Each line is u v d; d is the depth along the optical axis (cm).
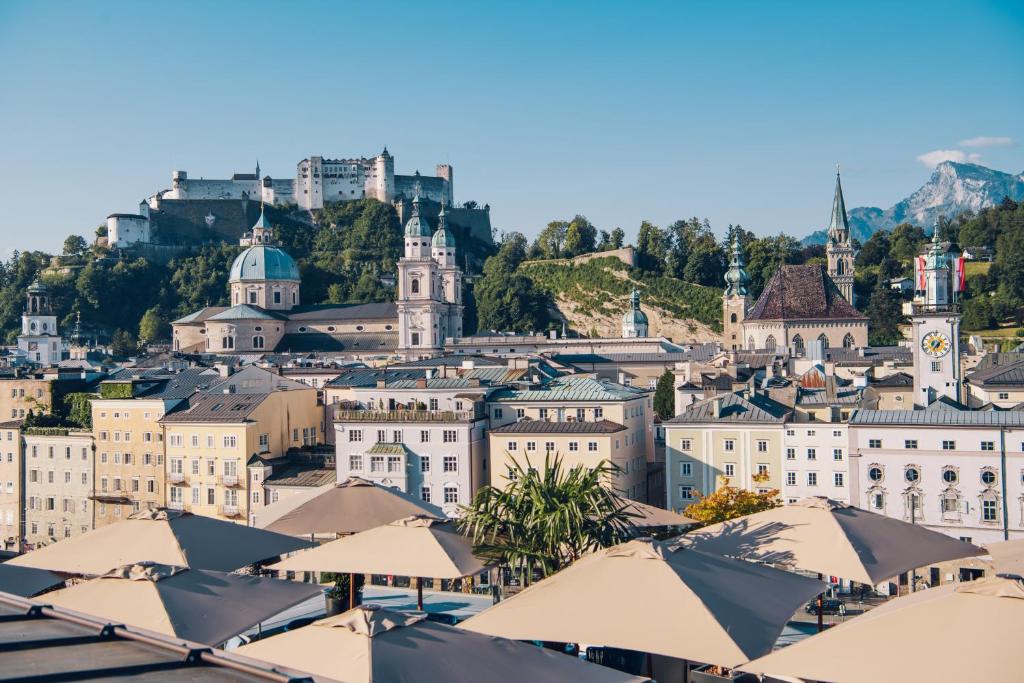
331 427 16625
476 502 6103
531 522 6012
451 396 15125
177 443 15450
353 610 3809
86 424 17425
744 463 13738
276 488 14738
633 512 7194
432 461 14188
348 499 6744
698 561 4581
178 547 5512
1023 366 17475
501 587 7712
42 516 16938
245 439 14925
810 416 13800
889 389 17962
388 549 5544
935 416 12888
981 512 12488
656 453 15988
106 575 4756
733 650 3866
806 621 8475
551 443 13712
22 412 18400
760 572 4653
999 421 12512
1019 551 5244
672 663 5019
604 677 3512
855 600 10119
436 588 8938
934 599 3781
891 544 5294
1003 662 3391
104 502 16288
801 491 13500
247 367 16850
